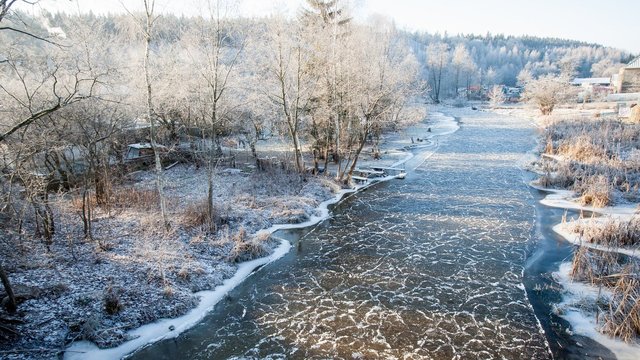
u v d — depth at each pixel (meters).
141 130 34.66
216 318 14.45
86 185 18.38
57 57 18.39
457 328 13.80
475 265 18.28
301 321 14.30
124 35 27.28
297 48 27.16
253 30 24.59
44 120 17.64
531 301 15.30
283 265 18.62
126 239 18.84
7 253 16.20
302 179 29.80
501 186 30.25
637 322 12.71
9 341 11.55
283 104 29.20
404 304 15.31
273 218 23.52
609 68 137.50
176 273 16.28
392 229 22.64
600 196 24.72
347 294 16.08
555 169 32.25
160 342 12.94
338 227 23.09
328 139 32.81
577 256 16.72
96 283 14.93
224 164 35.31
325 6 33.19
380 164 37.56
